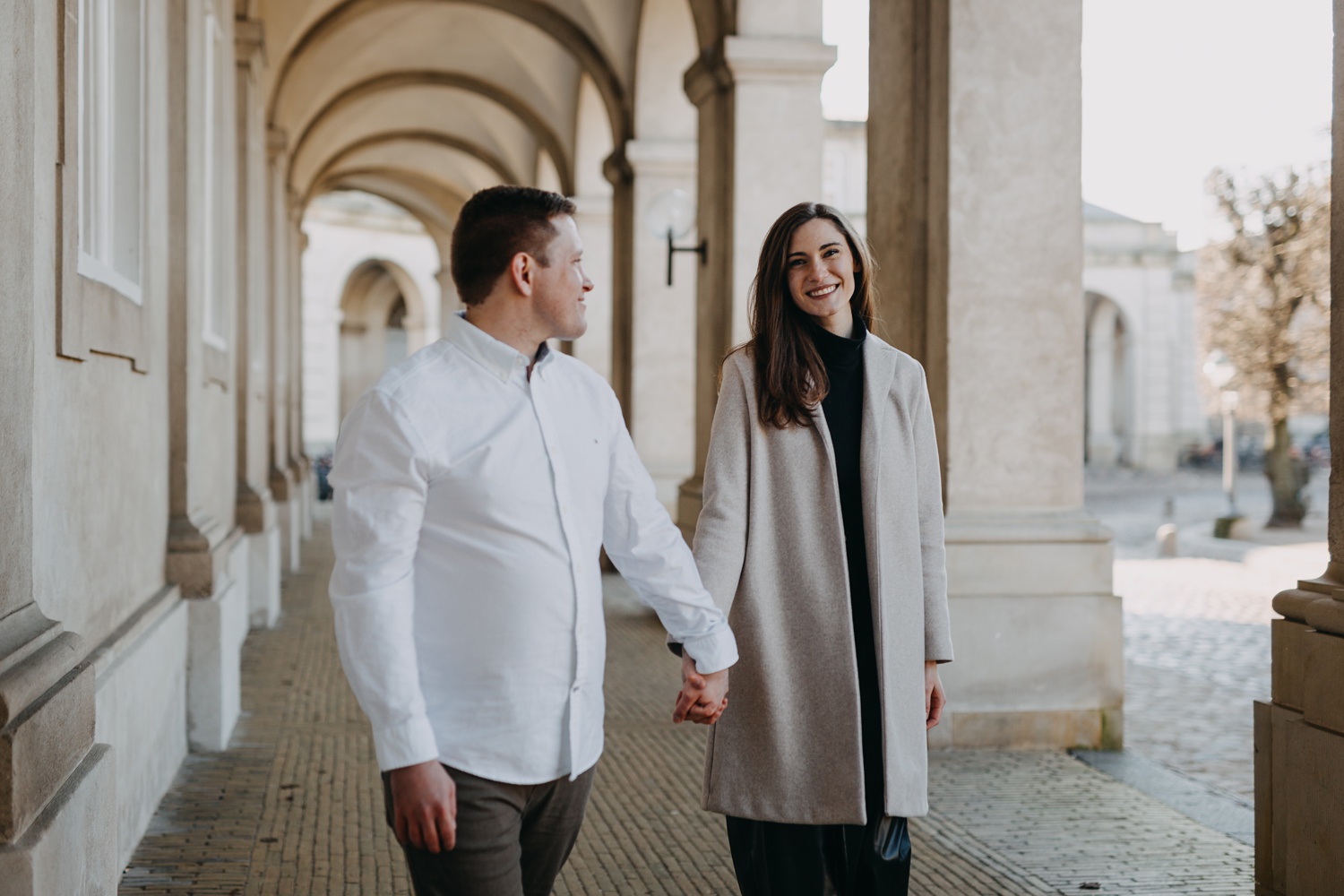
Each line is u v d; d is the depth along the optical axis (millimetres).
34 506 2895
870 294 2928
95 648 3898
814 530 2732
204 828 4586
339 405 41750
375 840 4469
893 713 2707
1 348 2568
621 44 12680
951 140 5891
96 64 4539
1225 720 6828
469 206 2184
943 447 5965
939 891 3971
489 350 2105
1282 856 3477
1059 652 5949
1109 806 4980
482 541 2055
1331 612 3283
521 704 2061
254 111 9359
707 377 9438
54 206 3145
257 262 9805
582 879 4074
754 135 8852
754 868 2777
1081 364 5988
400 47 16203
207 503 6492
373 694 1949
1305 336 18344
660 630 9555
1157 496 29719
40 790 2445
